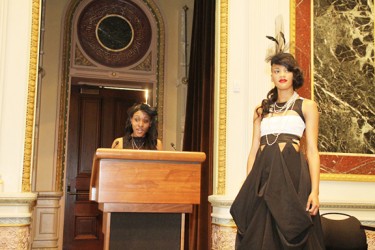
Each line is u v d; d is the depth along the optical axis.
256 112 2.43
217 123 3.80
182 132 6.21
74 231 6.18
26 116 3.43
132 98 6.72
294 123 2.25
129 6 6.64
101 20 6.54
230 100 3.78
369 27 4.19
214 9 4.67
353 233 3.11
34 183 5.85
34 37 3.53
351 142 4.00
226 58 3.83
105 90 6.61
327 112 3.99
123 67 6.51
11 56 3.46
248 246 2.10
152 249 2.16
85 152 6.40
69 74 6.32
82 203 6.26
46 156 6.07
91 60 6.42
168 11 6.72
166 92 6.54
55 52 6.25
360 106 4.07
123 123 6.62
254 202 2.17
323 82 4.02
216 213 3.69
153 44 6.64
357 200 3.85
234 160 3.72
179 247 2.18
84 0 6.49
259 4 3.91
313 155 2.21
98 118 6.53
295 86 2.33
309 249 2.06
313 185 2.13
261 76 3.81
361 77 4.11
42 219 5.93
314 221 2.13
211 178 4.36
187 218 4.94
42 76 6.08
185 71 6.42
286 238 2.00
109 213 2.10
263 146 2.28
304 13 4.05
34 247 5.83
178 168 2.14
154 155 2.10
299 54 3.99
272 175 2.12
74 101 6.46
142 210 2.10
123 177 2.08
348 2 4.18
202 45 5.06
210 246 4.25
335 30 4.11
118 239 2.12
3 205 3.22
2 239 3.18
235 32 3.88
